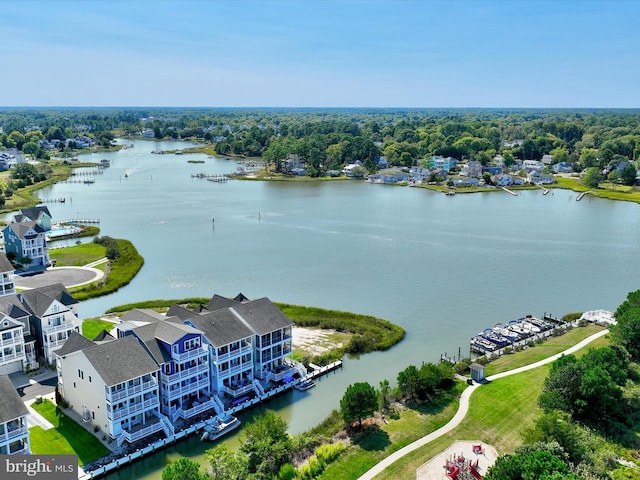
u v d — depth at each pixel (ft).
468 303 332.60
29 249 380.99
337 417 201.87
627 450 175.94
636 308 247.70
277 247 459.32
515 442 182.29
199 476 144.97
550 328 291.79
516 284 370.12
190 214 593.01
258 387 219.00
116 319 282.36
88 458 174.19
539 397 200.75
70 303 254.06
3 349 223.51
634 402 201.46
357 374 242.58
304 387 228.02
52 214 577.43
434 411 203.92
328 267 403.75
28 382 223.10
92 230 501.15
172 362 199.62
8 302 241.35
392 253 445.37
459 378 230.68
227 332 215.92
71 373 198.08
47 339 235.40
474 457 173.47
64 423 193.67
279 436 176.55
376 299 336.70
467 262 421.59
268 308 236.43
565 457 157.58
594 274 394.32
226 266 403.13
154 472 174.60
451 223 570.87
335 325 289.12
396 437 186.09
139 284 361.10
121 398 182.19
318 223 560.20
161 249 447.83
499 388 219.20
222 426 194.59
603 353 214.48
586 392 188.14
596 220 592.60
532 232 529.86
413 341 277.23
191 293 344.28
